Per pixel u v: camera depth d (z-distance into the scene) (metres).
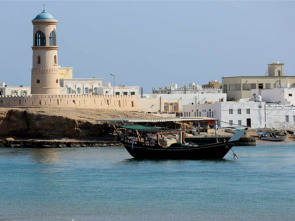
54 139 189.50
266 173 124.25
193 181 116.38
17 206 99.38
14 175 125.62
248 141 181.75
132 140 145.38
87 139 189.25
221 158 143.38
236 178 119.06
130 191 108.38
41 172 128.75
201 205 98.69
